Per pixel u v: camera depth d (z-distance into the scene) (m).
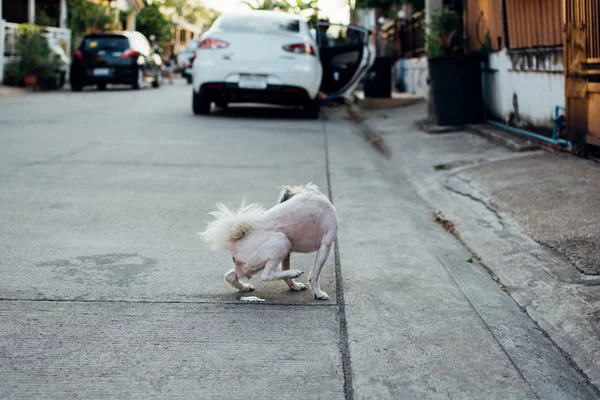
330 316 3.67
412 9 20.14
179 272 4.32
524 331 3.63
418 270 4.52
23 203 6.00
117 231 5.22
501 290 4.38
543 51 8.59
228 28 13.34
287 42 13.10
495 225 5.61
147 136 10.36
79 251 4.69
